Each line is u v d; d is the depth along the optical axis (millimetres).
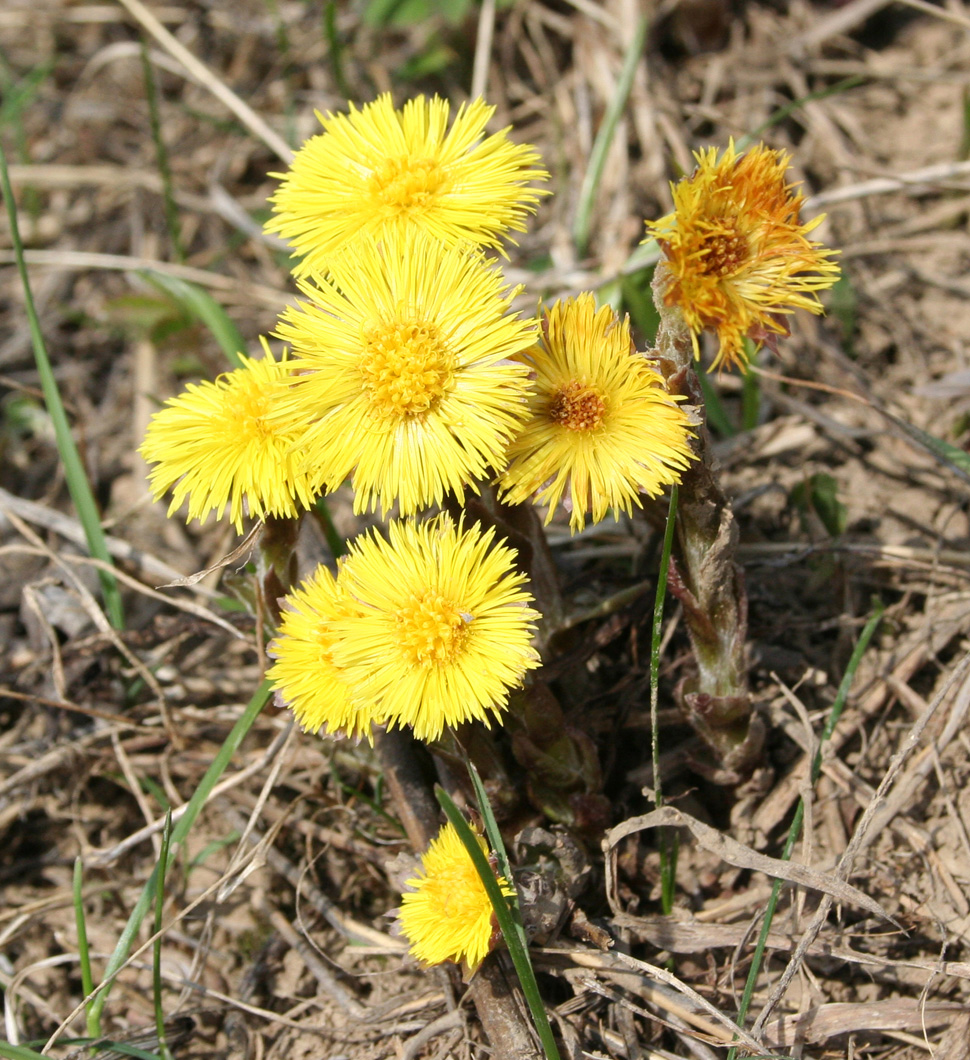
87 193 423
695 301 200
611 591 272
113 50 434
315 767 271
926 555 279
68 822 283
